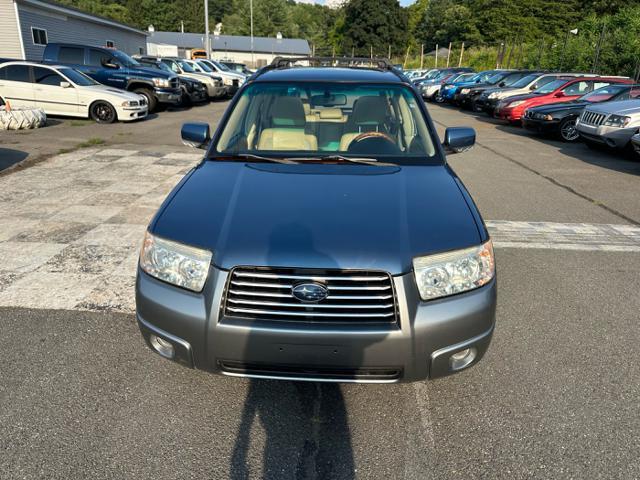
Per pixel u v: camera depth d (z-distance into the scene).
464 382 3.01
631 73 22.81
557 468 2.36
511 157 10.78
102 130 12.75
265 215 2.62
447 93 23.78
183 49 71.88
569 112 12.88
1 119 12.18
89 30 27.08
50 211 6.14
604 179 8.73
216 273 2.38
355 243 2.42
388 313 2.34
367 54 78.81
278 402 2.81
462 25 56.03
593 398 2.87
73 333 3.46
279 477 2.30
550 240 5.61
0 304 3.85
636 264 4.95
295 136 3.66
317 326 2.31
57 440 2.48
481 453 2.45
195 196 2.85
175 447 2.46
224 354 2.39
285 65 4.86
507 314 3.87
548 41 35.66
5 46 20.94
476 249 2.53
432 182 3.09
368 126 3.75
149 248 2.60
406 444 2.51
